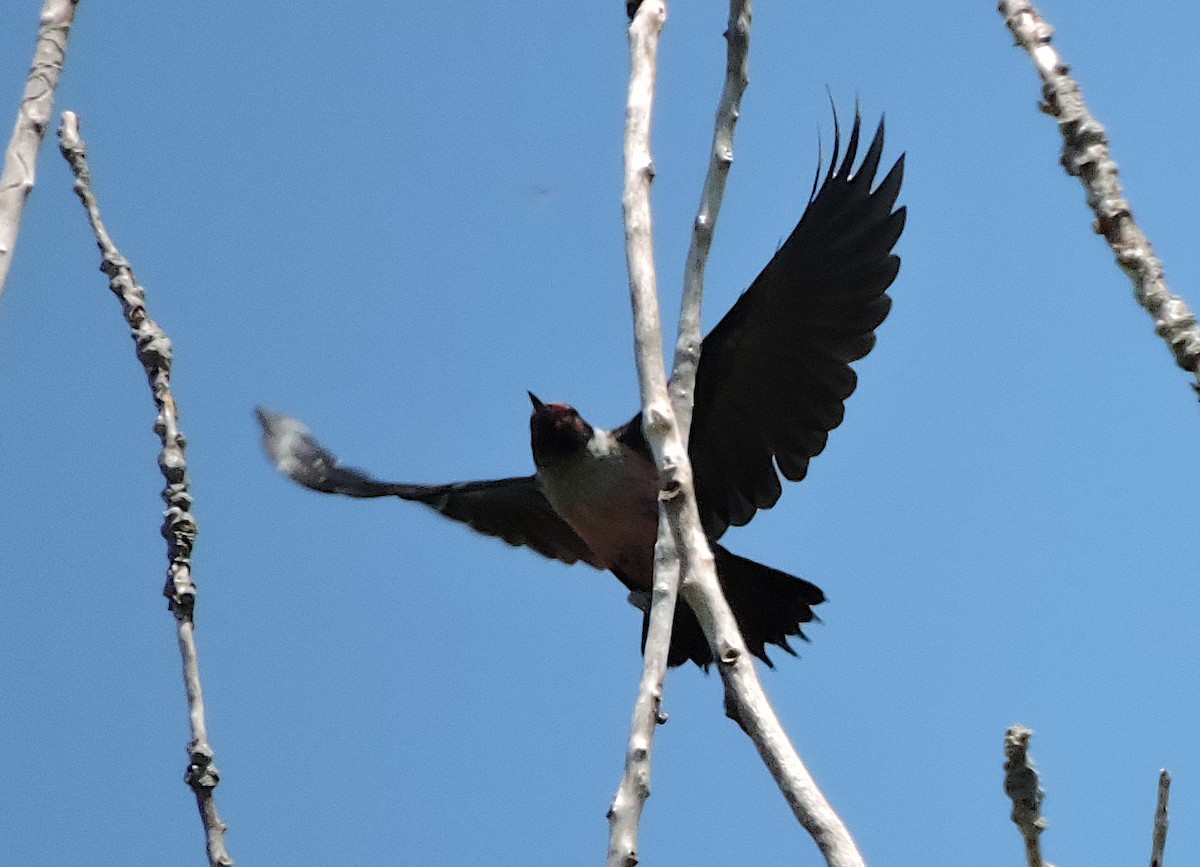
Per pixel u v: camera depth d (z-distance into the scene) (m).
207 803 8.26
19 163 7.73
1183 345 6.82
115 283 9.17
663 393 7.85
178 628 8.65
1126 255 7.04
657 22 8.74
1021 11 7.66
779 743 6.83
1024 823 6.56
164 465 8.92
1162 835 6.52
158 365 9.09
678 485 7.64
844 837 6.50
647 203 8.26
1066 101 7.38
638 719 7.01
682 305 8.25
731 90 8.62
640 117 8.44
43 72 7.96
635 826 6.71
